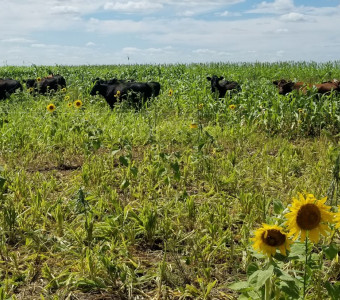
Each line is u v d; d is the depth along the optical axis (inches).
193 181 239.5
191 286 137.5
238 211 197.2
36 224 183.5
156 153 273.3
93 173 238.1
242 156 291.9
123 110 447.5
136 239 172.2
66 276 146.9
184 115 442.3
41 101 501.4
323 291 131.0
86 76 828.0
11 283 141.9
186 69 975.0
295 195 208.8
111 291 139.3
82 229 175.5
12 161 266.4
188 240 168.2
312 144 332.8
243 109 420.2
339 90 461.4
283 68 1038.4
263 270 104.0
